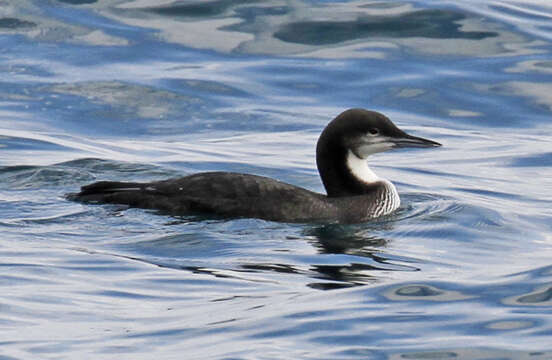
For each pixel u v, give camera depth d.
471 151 19.77
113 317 11.26
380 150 16.41
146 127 20.55
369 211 15.97
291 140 19.98
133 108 21.19
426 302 11.64
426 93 21.89
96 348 10.36
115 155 18.84
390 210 16.23
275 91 21.88
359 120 16.41
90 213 15.31
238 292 12.16
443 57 22.94
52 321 11.10
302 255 13.88
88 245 13.91
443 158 19.48
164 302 11.80
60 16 24.03
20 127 20.06
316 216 15.61
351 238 14.83
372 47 23.23
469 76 22.34
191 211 15.50
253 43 23.36
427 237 14.95
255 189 15.70
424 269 13.25
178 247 14.02
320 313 11.29
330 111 21.25
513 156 19.44
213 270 13.02
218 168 18.47
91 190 15.98
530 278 12.51
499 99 21.72
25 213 15.28
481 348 10.32
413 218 15.93
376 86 22.06
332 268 13.25
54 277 12.51
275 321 11.07
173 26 23.88
